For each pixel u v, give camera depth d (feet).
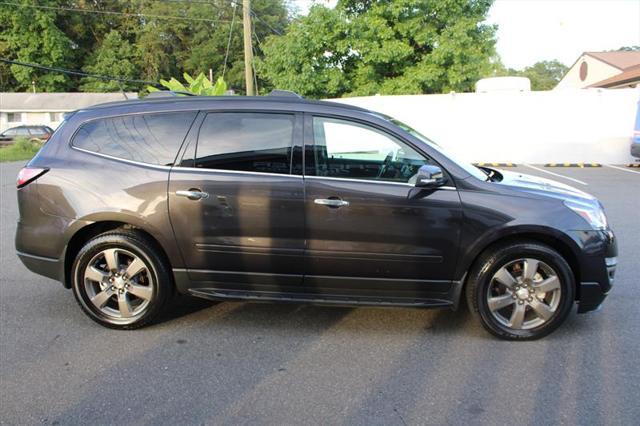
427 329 13.74
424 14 69.46
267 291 13.33
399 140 13.00
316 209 12.66
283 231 12.79
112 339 13.09
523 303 12.82
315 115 13.14
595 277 12.77
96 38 182.70
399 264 12.75
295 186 12.73
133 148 13.39
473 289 12.87
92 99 161.27
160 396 10.43
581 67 123.34
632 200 33.68
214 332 13.52
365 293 13.11
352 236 12.67
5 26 164.14
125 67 169.27
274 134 13.10
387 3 69.92
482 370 11.50
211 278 13.30
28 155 82.12
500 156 59.52
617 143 57.06
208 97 13.70
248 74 66.59
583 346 12.67
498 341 13.01
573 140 57.93
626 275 18.06
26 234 13.66
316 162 12.94
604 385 10.82
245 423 9.52
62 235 13.29
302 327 13.85
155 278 13.38
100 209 13.05
